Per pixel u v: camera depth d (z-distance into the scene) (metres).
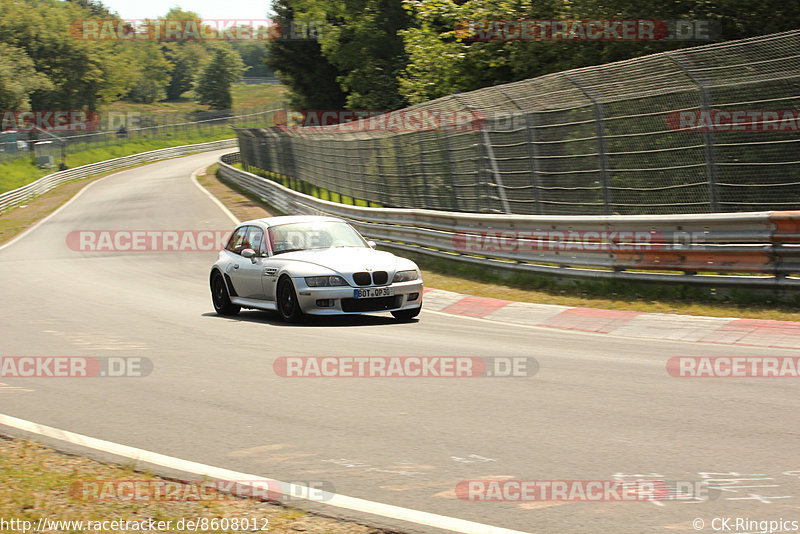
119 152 80.44
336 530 3.70
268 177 45.75
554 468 4.52
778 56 11.17
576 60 21.28
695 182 12.32
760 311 9.85
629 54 20.30
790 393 6.11
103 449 5.14
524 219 13.83
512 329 9.90
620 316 10.22
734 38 18.75
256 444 5.17
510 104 15.76
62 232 29.91
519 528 3.69
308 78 56.78
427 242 17.47
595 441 5.01
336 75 55.91
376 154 23.05
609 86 13.33
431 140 19.22
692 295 10.98
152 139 88.56
